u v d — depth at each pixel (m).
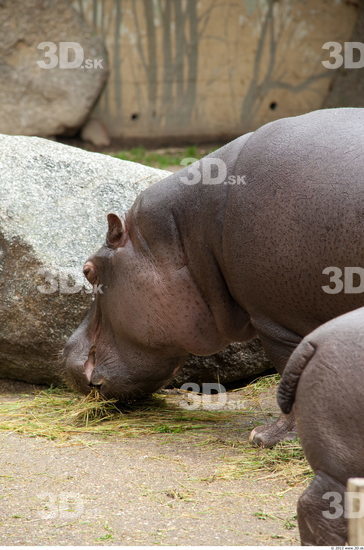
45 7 45.28
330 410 8.50
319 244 13.40
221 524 11.27
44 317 18.22
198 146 47.69
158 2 47.03
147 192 15.58
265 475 13.27
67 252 18.47
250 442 14.88
